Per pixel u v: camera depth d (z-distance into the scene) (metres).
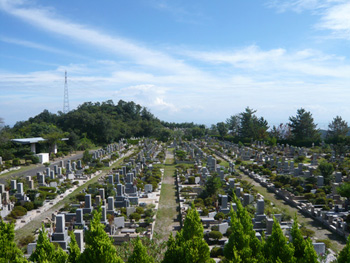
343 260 12.58
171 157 75.94
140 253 13.16
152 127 141.12
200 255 14.18
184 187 41.53
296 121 94.38
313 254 12.77
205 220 27.17
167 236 25.72
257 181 46.22
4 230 15.16
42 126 97.50
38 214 32.12
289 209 32.19
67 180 47.53
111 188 37.16
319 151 70.81
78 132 114.19
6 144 73.38
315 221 28.20
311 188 37.69
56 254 14.24
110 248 12.94
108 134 119.19
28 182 41.03
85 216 28.77
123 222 27.66
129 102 168.38
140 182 44.34
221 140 121.06
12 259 15.02
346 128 96.06
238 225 14.64
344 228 24.62
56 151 84.75
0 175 54.69
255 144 96.94
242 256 13.65
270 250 13.73
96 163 63.50
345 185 30.03
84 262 12.88
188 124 178.38
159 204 35.25
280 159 64.19
